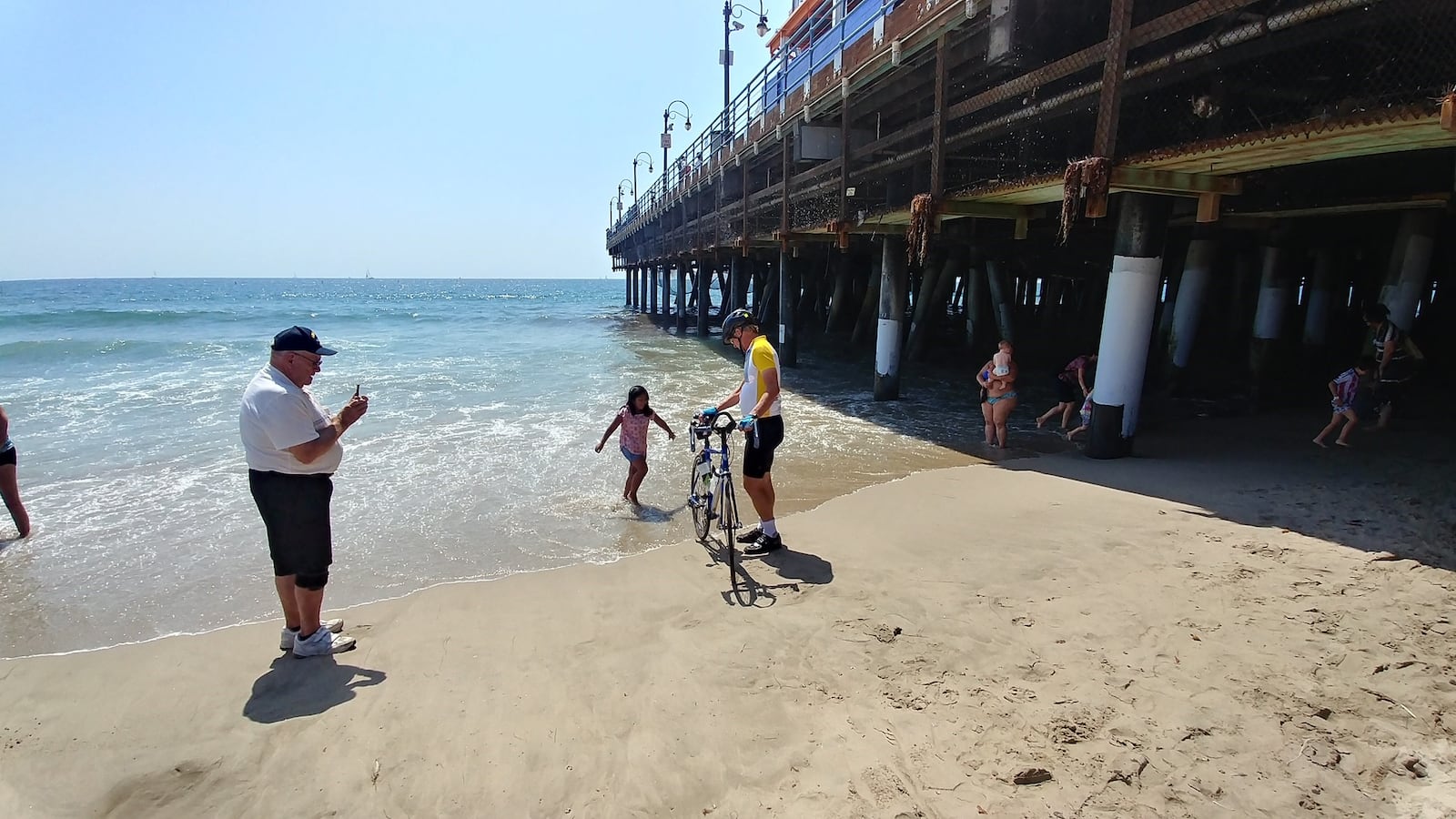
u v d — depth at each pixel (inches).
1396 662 129.2
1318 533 193.3
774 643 148.3
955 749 112.0
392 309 2191.2
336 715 128.0
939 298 749.9
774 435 195.0
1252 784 101.8
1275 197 335.9
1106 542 195.9
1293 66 241.9
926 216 351.9
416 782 110.5
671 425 403.2
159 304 2439.7
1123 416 291.3
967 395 520.7
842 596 169.9
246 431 138.6
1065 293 1099.3
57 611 183.3
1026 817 97.4
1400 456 277.4
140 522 248.2
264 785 111.0
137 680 142.0
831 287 1143.0
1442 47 184.7
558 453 340.5
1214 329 677.9
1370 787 100.7
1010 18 303.9
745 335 203.0
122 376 623.2
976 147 389.4
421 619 165.6
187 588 197.0
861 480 293.1
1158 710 119.3
